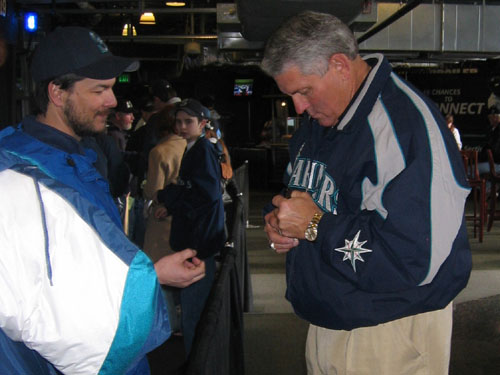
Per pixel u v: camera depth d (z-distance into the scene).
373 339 1.79
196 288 3.52
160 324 1.32
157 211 3.63
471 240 7.73
